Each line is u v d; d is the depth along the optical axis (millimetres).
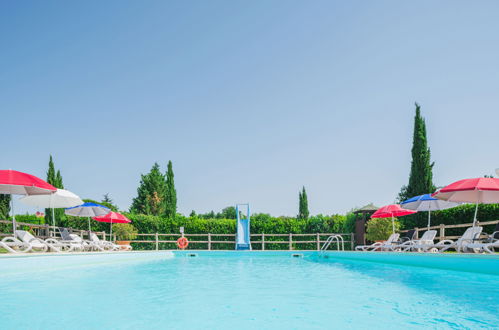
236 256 15180
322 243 17922
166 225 18281
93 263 9977
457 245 8609
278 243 18188
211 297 4902
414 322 3410
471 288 5453
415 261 8547
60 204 11586
